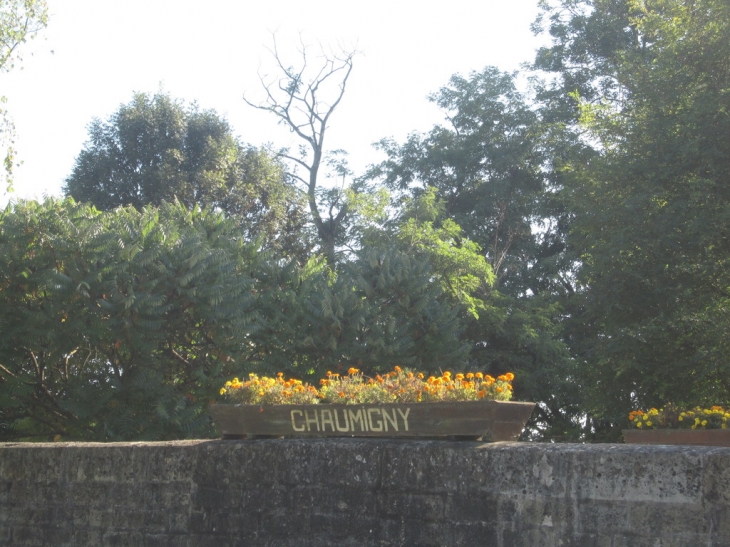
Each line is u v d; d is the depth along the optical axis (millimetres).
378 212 22750
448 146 27312
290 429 4879
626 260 14312
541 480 3865
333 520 4422
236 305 13070
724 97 13383
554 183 26141
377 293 15023
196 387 13797
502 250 25453
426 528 4148
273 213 27391
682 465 3525
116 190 26578
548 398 21891
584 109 17250
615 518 3641
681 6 15469
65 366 13508
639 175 14508
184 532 4840
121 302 12023
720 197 13258
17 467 5500
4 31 15719
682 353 13875
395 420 4547
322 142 30875
